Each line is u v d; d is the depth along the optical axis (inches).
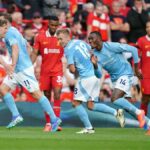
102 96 1727.4
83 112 1290.6
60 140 1066.1
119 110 1310.3
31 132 1280.8
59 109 1434.5
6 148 940.0
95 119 1550.2
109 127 1546.5
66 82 1715.1
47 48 1429.6
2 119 1530.5
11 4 1902.1
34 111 1539.1
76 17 1943.9
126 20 1936.5
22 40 1289.4
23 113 1534.2
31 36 1758.1
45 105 1294.3
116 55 1321.4
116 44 1311.5
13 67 1258.0
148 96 1529.3
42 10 1943.9
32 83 1286.9
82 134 1238.3
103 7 1887.3
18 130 1353.3
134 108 1290.6
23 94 1664.6
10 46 1274.6
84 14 1939.0
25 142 1024.9
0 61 1254.9
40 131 1330.0
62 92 1710.1
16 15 1776.6
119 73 1326.3
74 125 1542.8
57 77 1433.3
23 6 1936.5
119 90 1320.1
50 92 1461.6
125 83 1322.6
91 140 1073.5
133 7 1942.7
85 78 1279.5
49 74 1435.8
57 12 1859.0
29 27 1798.7
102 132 1325.0
